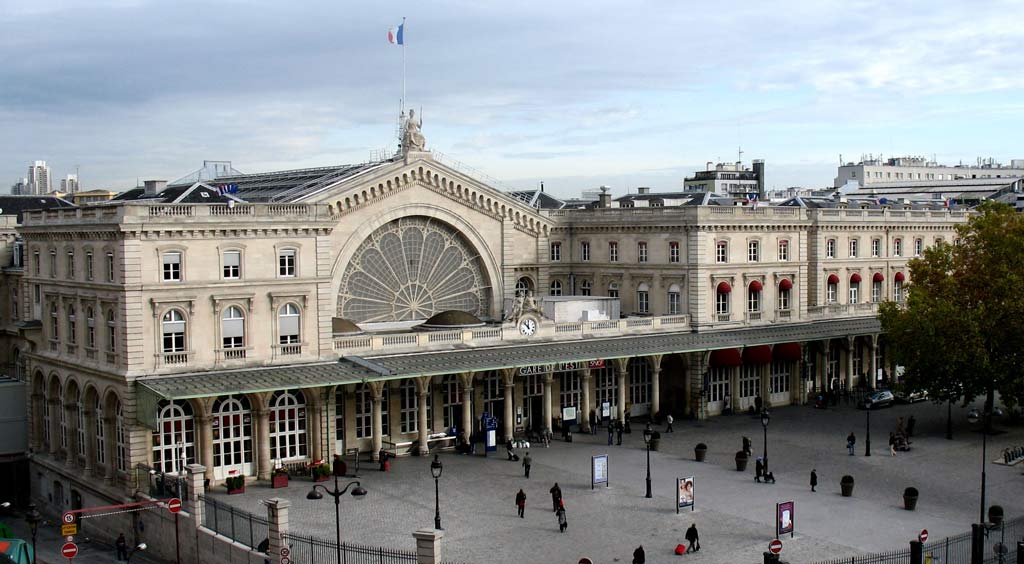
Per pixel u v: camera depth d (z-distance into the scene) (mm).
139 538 62406
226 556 53219
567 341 84125
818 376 100500
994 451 76125
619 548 52938
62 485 73312
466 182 87625
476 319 84625
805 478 67875
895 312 85750
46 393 75125
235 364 68000
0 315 93625
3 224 93875
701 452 72625
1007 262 82062
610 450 76375
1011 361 80562
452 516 58688
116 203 63875
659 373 89562
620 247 96625
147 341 64688
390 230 84500
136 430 64000
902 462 72562
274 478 65562
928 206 126875
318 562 49938
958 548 52406
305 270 70750
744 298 93938
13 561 57406
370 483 66375
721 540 54344
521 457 73688
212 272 66938
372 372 70375
